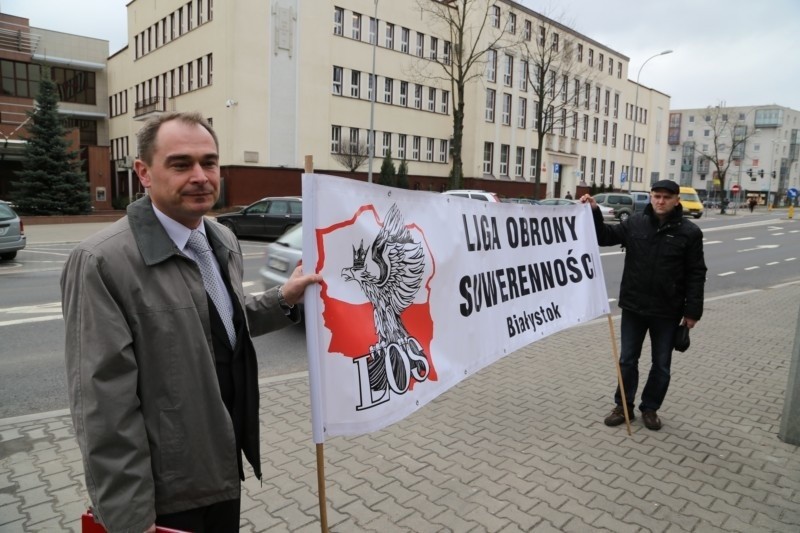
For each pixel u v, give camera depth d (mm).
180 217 1813
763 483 3592
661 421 4559
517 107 45188
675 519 3152
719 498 3395
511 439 4180
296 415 4555
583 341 7145
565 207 4312
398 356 2533
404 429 4340
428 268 2795
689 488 3502
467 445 4062
